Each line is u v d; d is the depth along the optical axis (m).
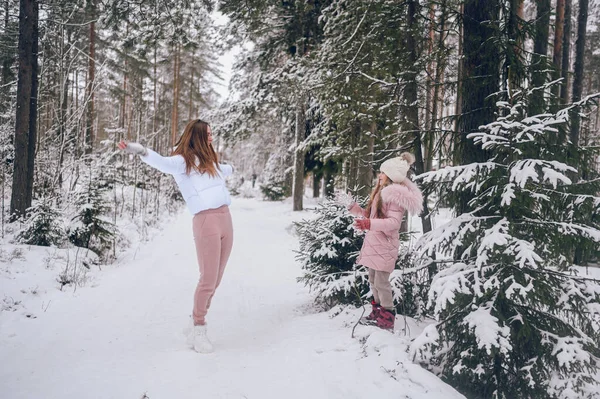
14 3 13.12
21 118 9.00
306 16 12.93
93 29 16.58
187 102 33.25
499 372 2.93
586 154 3.24
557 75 4.26
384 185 3.73
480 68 4.54
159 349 3.31
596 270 5.74
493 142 3.08
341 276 4.50
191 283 5.85
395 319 3.88
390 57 5.80
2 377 2.72
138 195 16.36
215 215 3.38
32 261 6.20
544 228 2.99
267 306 4.88
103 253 7.96
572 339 2.78
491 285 2.82
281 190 26.45
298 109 15.66
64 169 10.25
